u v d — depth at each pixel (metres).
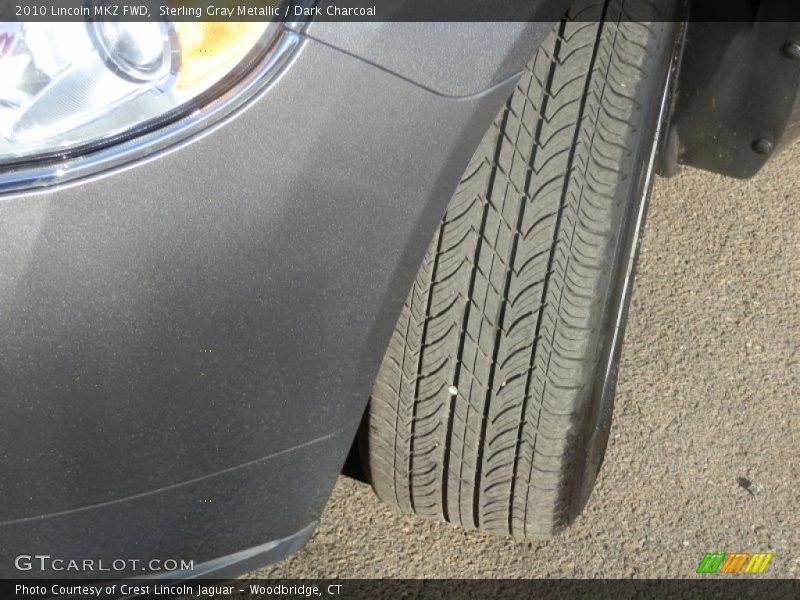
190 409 1.38
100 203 1.23
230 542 1.56
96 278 1.25
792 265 2.84
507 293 1.62
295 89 1.26
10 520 1.37
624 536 2.15
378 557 2.08
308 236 1.33
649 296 2.72
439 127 1.36
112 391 1.32
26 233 1.21
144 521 1.46
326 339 1.41
